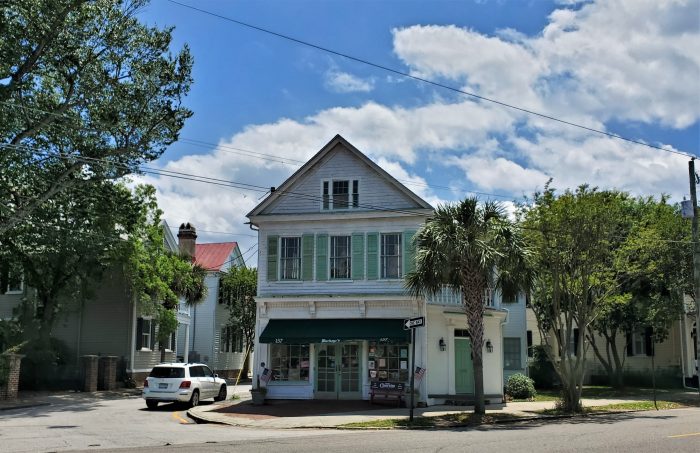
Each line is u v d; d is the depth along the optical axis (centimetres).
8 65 2503
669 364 3781
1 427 1802
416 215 2566
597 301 2358
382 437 1538
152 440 1511
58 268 3297
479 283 2078
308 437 1560
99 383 3409
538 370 3528
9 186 2852
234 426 1886
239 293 4897
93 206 3152
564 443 1362
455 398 2478
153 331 3988
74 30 2595
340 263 2623
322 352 2584
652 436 1484
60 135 2703
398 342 2459
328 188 2666
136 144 2797
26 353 3209
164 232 4119
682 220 2944
